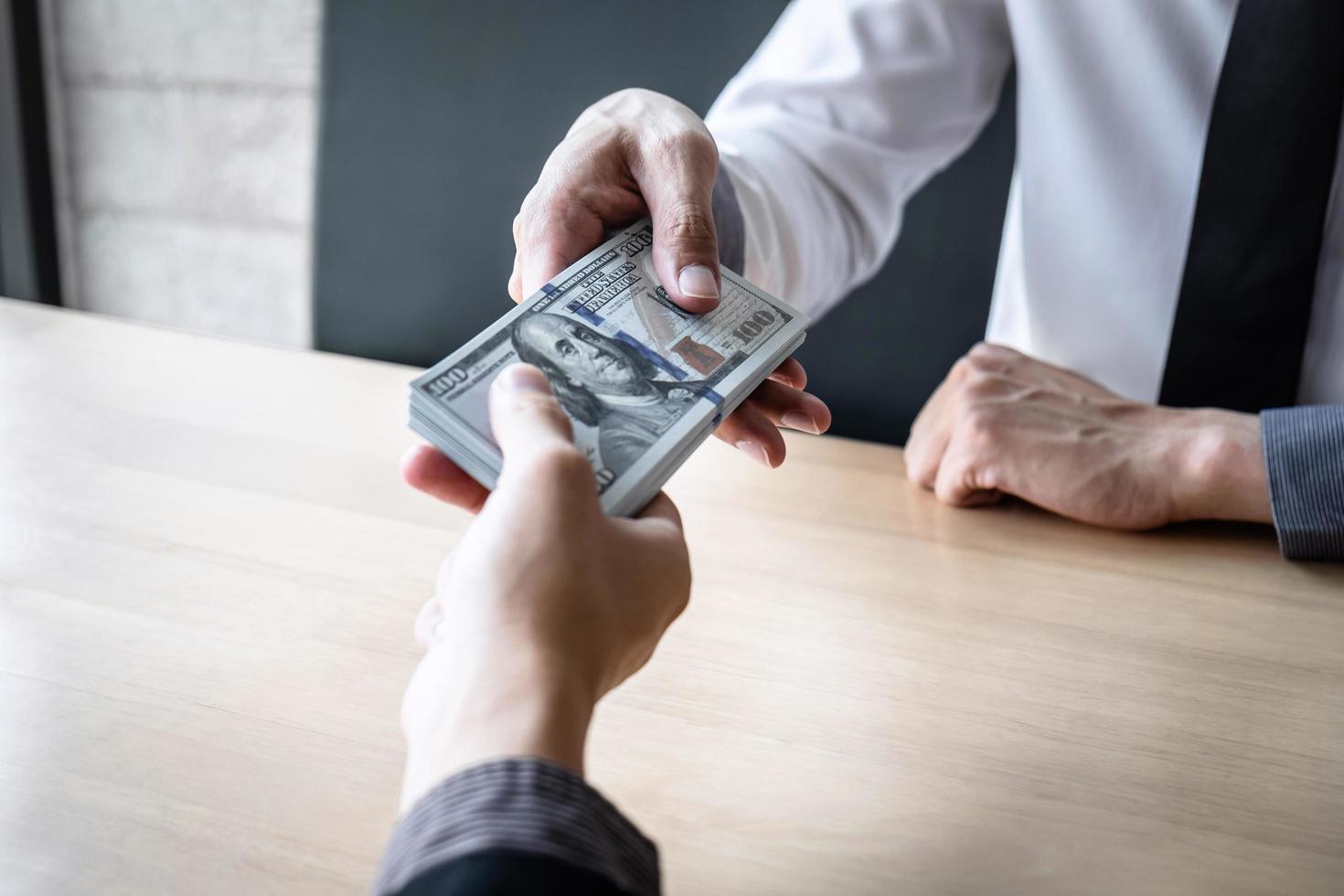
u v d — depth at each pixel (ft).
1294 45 3.24
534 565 1.30
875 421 5.14
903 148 3.85
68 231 6.14
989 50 3.96
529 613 1.27
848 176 3.71
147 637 2.13
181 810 1.66
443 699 1.23
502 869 1.01
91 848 1.58
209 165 5.82
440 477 1.84
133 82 5.78
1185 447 2.84
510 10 4.94
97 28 5.74
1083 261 3.79
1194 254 3.50
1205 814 1.81
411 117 5.19
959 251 4.81
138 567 2.40
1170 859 1.69
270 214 5.83
